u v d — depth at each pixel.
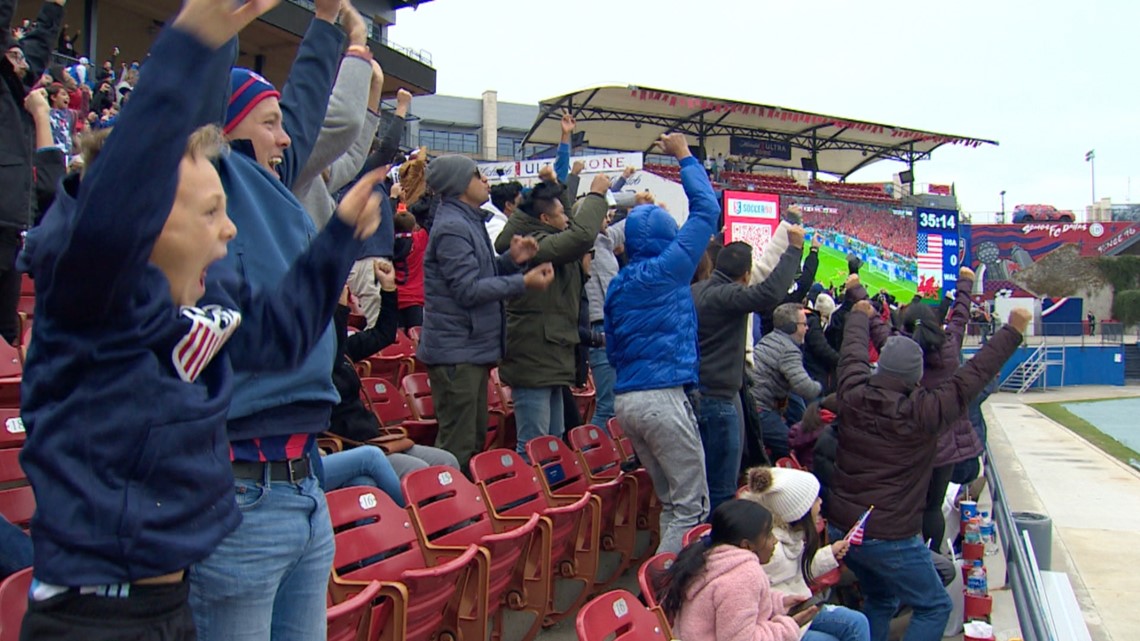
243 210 2.07
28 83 4.48
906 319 6.65
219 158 2.05
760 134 31.17
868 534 4.65
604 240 6.57
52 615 1.50
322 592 2.17
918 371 4.66
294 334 1.96
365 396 5.57
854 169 35.09
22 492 3.02
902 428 4.57
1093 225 53.84
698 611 3.42
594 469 5.49
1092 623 7.60
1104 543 10.23
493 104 52.78
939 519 5.97
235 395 1.96
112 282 1.45
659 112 28.11
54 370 1.50
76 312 1.47
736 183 28.98
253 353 1.94
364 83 3.09
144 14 20.84
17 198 4.09
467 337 4.73
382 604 3.13
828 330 8.22
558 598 4.72
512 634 4.32
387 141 4.04
